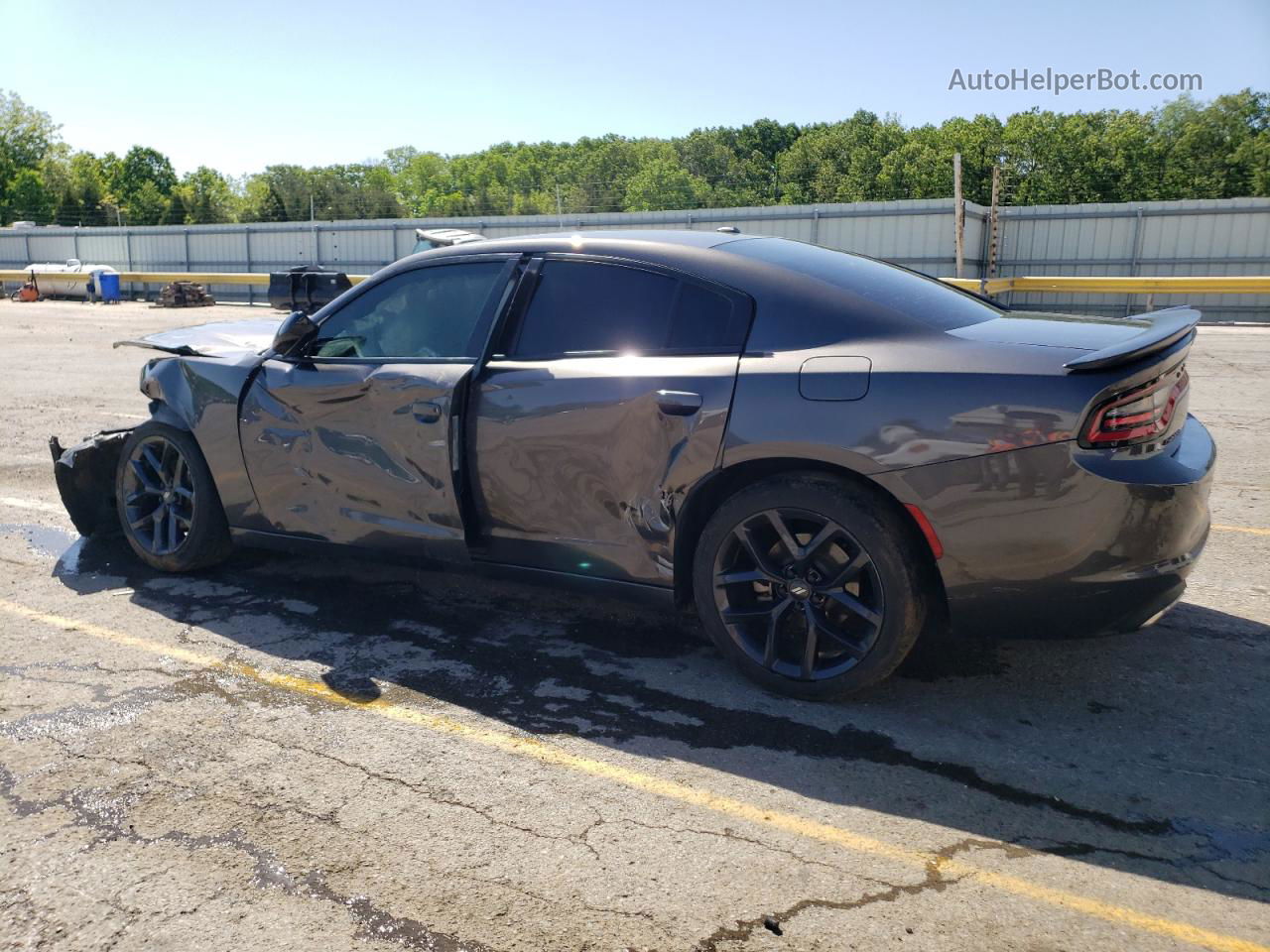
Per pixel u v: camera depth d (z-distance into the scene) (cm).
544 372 334
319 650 353
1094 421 261
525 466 336
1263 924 203
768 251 336
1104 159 6266
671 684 323
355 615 388
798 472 297
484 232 3631
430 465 351
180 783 261
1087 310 2895
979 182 6612
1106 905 209
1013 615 279
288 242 3988
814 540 296
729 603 314
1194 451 288
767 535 309
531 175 17188
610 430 319
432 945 199
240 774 265
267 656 347
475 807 249
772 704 308
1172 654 344
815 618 300
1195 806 249
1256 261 2830
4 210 8575
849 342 294
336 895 214
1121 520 262
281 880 220
